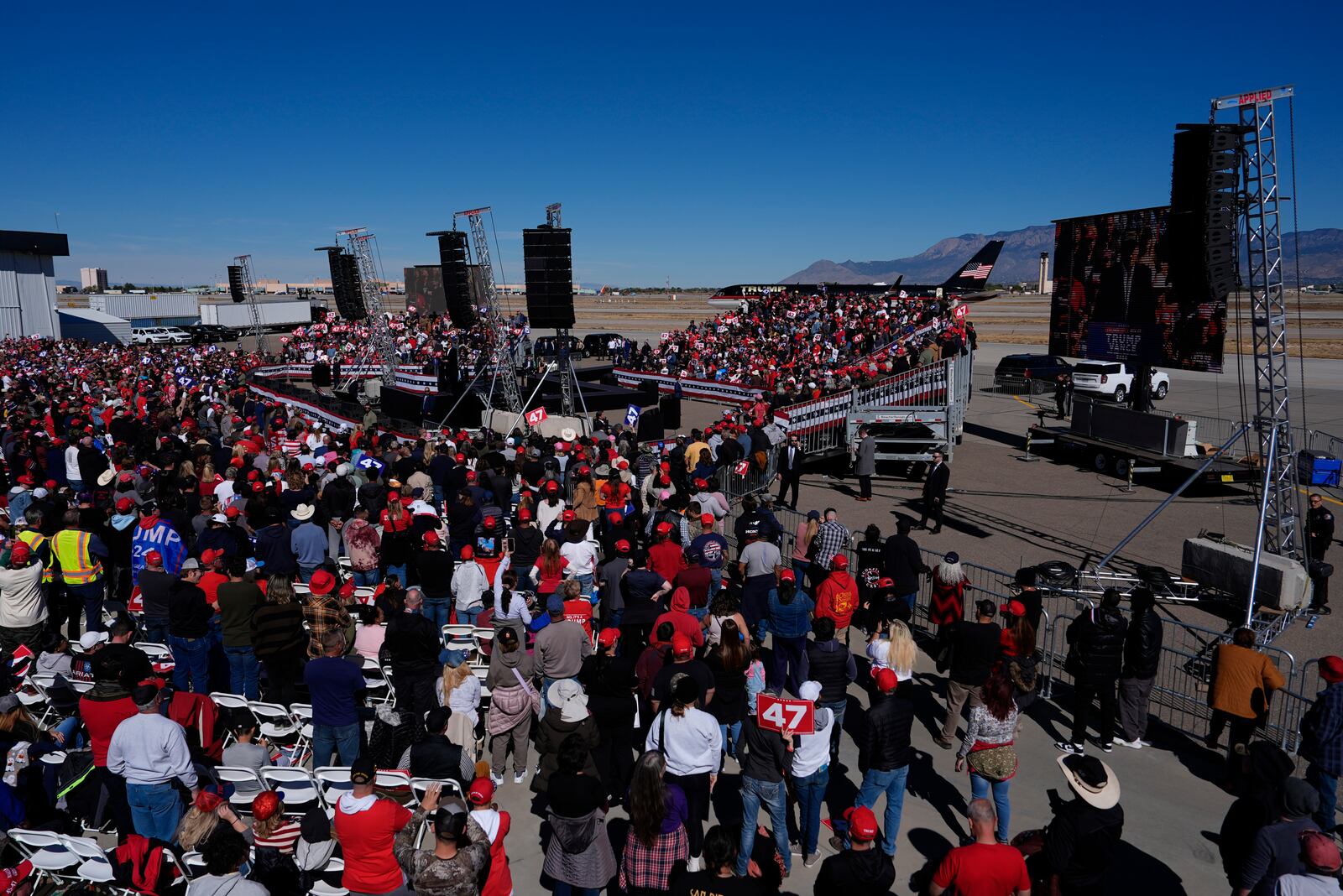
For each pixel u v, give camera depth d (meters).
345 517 12.88
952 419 23.66
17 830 6.09
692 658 7.51
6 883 5.91
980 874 5.18
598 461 15.45
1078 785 5.58
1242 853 6.18
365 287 38.69
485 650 9.46
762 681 8.45
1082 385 35.81
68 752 7.39
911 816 7.95
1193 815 8.02
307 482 14.08
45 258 64.94
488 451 15.98
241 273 55.00
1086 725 9.55
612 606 10.59
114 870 5.92
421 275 81.19
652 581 9.82
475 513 12.73
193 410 25.05
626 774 7.83
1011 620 9.02
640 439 27.03
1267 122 12.57
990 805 5.42
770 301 52.97
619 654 9.45
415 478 14.52
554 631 8.30
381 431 21.02
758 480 20.42
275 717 8.53
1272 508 14.12
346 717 7.78
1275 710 9.98
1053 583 13.54
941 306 36.03
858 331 39.12
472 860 5.25
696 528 12.86
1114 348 21.86
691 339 46.97
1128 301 21.34
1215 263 12.95
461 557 10.77
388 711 7.33
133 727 6.39
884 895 5.27
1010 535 17.75
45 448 17.80
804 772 6.80
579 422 26.69
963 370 27.02
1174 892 6.89
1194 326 19.61
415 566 10.91
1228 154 12.64
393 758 7.17
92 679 8.30
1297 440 25.67
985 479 23.14
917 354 27.64
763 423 24.64
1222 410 32.16
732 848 5.05
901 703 6.96
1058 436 24.98
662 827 5.83
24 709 7.39
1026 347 59.22
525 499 12.13
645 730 9.23
